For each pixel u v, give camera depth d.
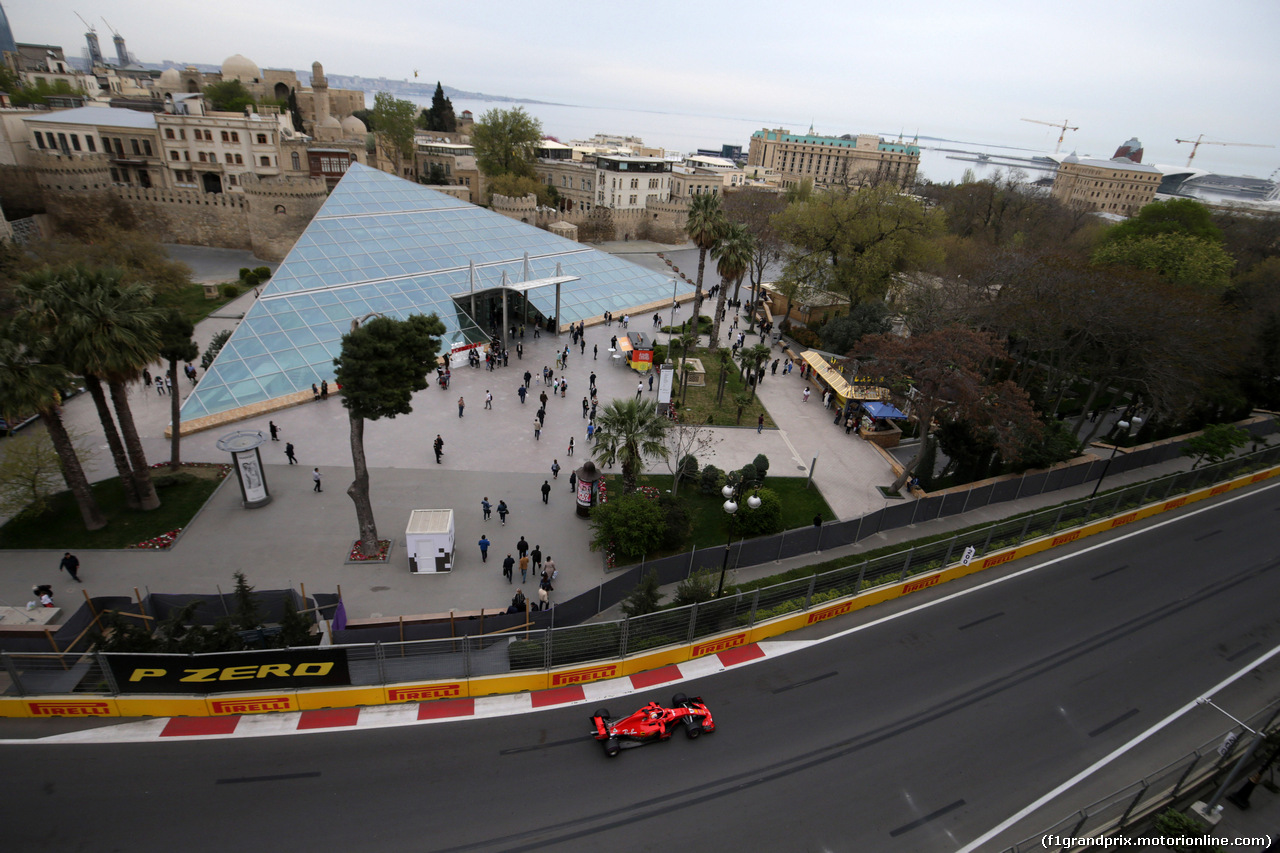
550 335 55.72
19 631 20.23
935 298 51.34
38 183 70.19
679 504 29.84
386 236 55.50
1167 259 50.12
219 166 82.25
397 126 108.31
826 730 19.38
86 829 14.98
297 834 15.19
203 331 50.84
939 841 16.06
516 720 19.16
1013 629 24.62
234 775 16.69
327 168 84.06
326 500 30.44
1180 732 20.19
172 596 21.72
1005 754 18.91
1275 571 29.36
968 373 31.75
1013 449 31.84
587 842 15.45
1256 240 78.25
